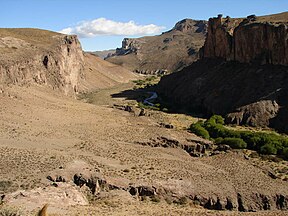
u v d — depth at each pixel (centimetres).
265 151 7456
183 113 12262
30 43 11681
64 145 5694
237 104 11331
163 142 6850
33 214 2522
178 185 4484
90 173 4312
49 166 4378
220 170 5416
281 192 4753
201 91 13625
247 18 15250
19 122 6481
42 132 6203
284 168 6309
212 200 4406
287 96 10844
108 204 3659
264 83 11538
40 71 10306
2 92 7688
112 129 7325
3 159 4391
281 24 12000
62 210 3003
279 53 11906
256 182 5016
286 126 9856
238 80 12538
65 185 3834
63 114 7925
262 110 10581
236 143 7894
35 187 3722
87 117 8138
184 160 5797
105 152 5591
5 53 9481
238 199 4525
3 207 2322
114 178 4378
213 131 8900
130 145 6306
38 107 7862
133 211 3381
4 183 3694
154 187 4325
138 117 9288
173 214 3400
